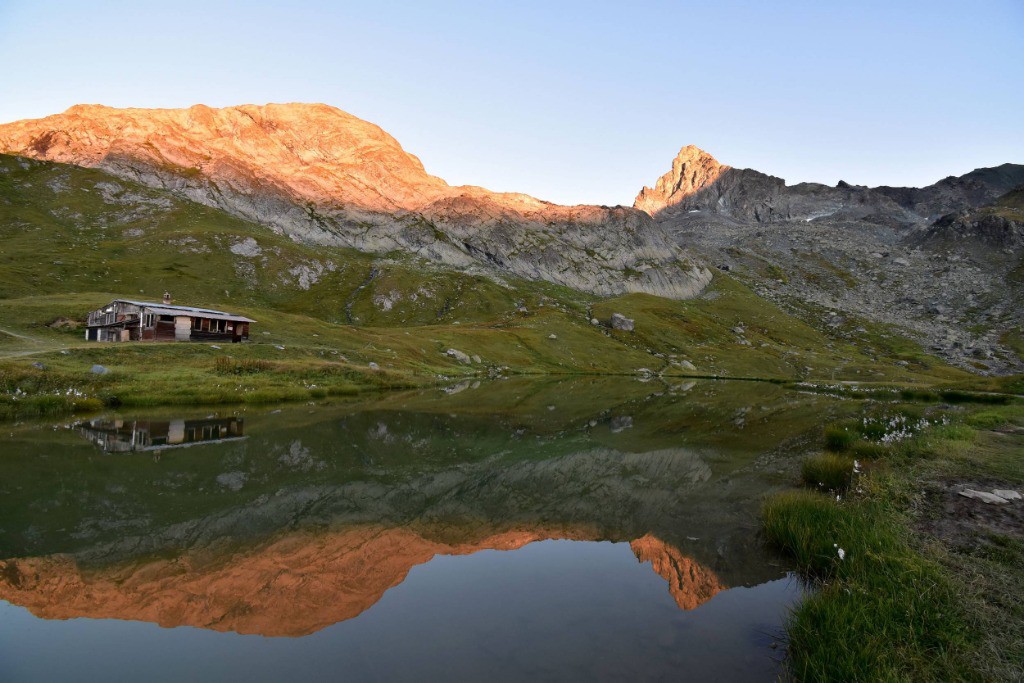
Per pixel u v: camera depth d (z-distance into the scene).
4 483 18.52
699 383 97.00
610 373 114.06
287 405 43.22
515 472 23.11
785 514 14.67
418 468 23.39
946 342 178.12
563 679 7.75
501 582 11.68
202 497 17.78
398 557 13.22
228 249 156.50
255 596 10.87
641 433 34.47
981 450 23.22
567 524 16.16
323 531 14.96
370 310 147.00
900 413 42.53
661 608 10.42
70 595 10.80
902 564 10.98
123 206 188.25
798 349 163.88
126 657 8.47
